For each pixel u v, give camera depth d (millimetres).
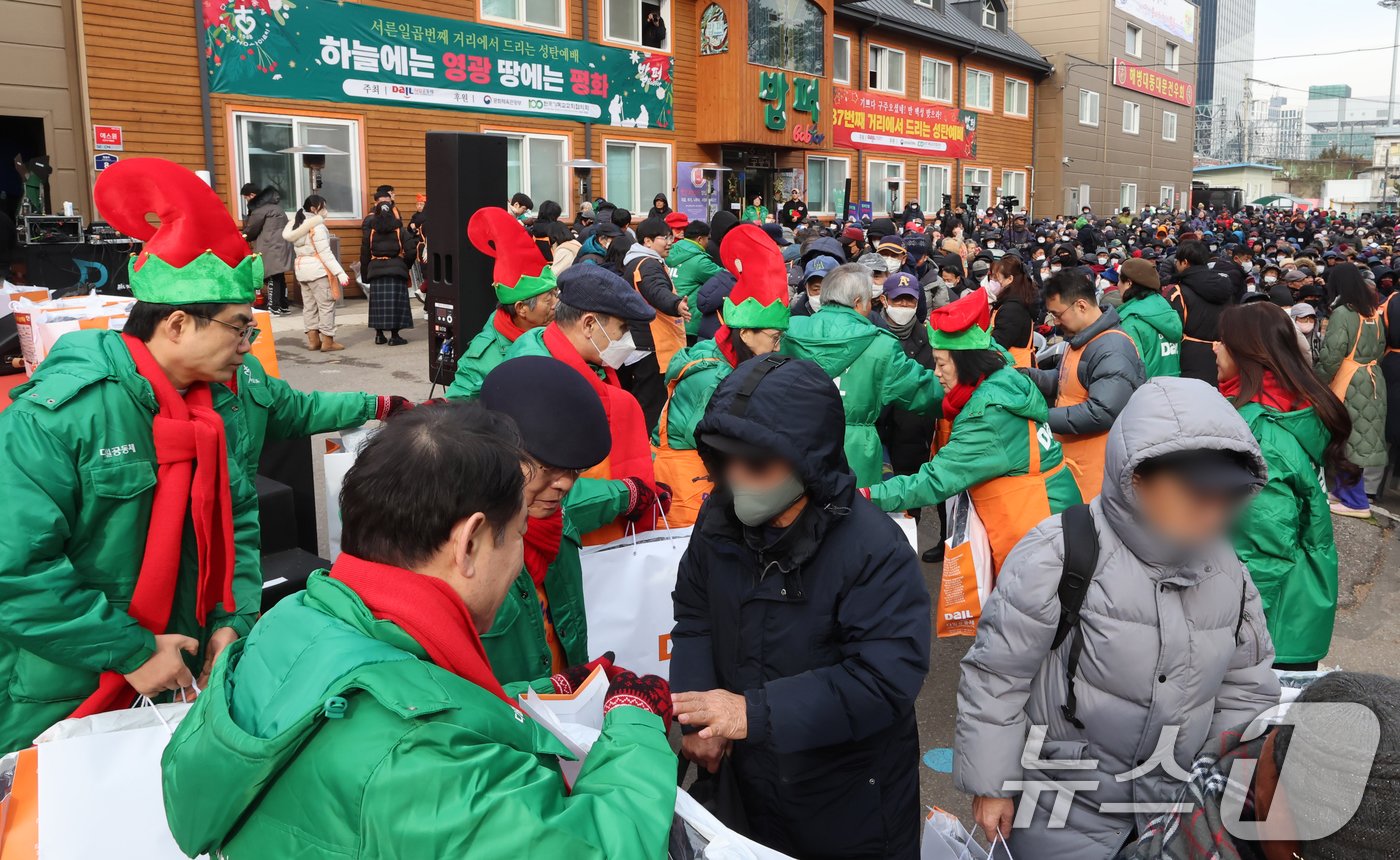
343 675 1172
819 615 1926
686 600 2158
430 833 1108
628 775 1347
